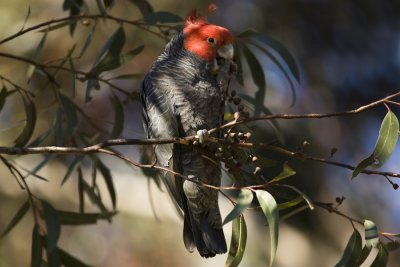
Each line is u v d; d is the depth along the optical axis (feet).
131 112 40.52
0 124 37.40
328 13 45.50
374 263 19.65
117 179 42.34
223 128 19.53
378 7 46.62
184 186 22.30
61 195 40.86
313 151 43.47
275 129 24.50
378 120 47.55
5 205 38.68
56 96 24.95
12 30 37.42
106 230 42.91
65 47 38.68
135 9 38.91
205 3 40.27
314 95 45.62
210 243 21.94
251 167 24.56
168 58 24.68
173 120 22.72
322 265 43.88
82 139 26.14
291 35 44.75
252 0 43.01
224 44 24.32
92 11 38.06
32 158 40.22
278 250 43.78
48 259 23.99
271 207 17.61
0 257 38.01
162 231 42.60
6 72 37.19
